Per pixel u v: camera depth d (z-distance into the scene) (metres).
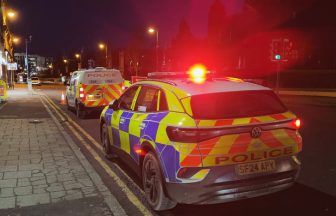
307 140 9.27
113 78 14.33
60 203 5.04
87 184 5.81
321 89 39.22
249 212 4.75
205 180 4.03
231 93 4.67
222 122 4.15
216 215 4.68
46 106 19.39
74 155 7.71
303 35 45.69
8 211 4.76
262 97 4.83
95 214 4.68
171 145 4.23
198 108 4.36
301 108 18.83
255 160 4.23
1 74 37.81
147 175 4.95
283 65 46.09
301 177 6.15
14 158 7.46
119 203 5.11
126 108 6.24
